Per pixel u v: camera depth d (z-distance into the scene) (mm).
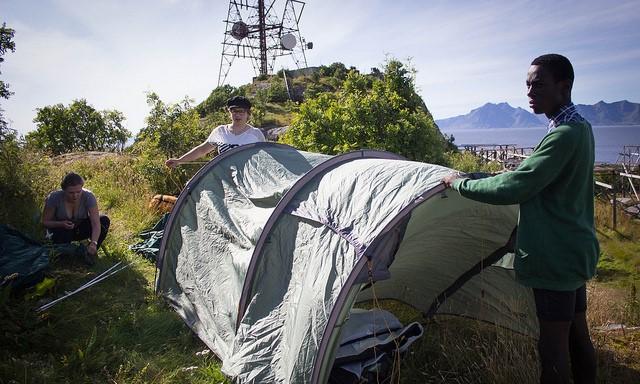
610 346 3951
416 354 3861
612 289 7609
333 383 3227
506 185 2486
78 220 5688
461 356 3721
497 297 4160
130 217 7621
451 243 3934
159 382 3424
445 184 2977
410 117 8852
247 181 4656
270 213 4004
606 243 10516
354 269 2910
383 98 8945
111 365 3588
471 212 3508
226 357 3539
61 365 3459
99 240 5902
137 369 3551
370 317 3805
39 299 4250
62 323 3986
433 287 4516
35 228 6207
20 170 7672
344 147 8375
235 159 5016
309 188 3820
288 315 3250
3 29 7953
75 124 25188
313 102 9219
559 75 2502
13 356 3471
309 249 3357
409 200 3018
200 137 10203
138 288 5145
